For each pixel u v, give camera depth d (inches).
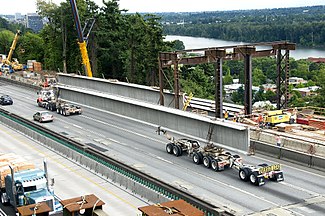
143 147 1812.3
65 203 881.5
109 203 1167.0
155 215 764.6
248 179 1362.0
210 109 2274.9
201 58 2034.9
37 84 3865.7
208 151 1526.8
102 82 2938.0
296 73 6574.8
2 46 7396.7
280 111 2108.8
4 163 1258.0
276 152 1617.9
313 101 4343.0
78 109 2581.2
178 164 1568.7
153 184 1210.6
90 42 4261.8
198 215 776.3
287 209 1142.3
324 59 7258.9
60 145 1702.8
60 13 4719.5
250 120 1989.4
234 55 2044.8
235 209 1142.3
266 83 6156.5
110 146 1838.1
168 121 1862.7
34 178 1119.0
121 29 4141.2
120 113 2304.4
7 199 1184.2
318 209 1139.3
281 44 2202.3
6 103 3036.4
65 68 4702.3
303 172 1450.5
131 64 3996.1
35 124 2080.5
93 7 4232.3
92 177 1390.3
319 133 1820.9
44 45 5610.2
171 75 3900.1
